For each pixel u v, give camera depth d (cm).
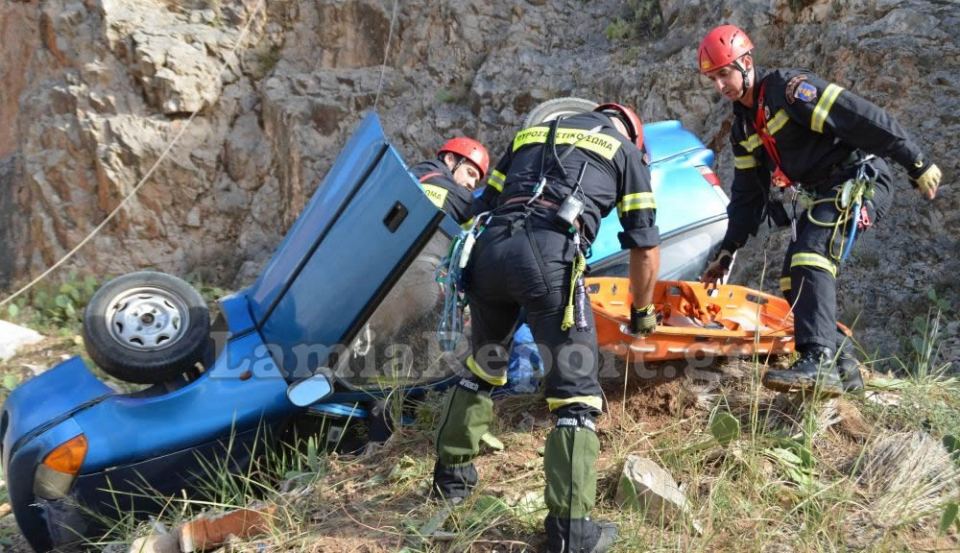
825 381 370
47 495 404
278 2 1127
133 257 1084
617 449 387
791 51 776
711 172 556
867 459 370
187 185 1090
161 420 417
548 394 319
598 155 333
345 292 419
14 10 1183
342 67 1112
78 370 439
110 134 1073
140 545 355
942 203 621
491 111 993
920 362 481
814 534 328
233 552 342
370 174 409
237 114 1116
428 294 419
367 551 334
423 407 436
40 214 1100
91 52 1102
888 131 364
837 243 382
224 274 1073
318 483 389
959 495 349
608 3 1020
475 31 1044
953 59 657
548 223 320
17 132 1190
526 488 367
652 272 334
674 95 842
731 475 367
